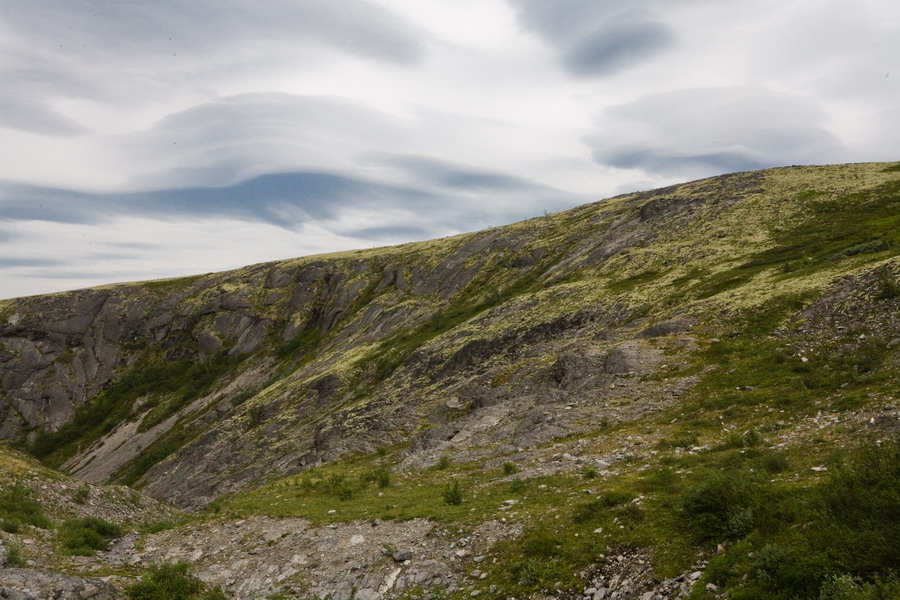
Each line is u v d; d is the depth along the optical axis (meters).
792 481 14.40
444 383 67.25
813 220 72.44
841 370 27.97
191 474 92.44
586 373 42.38
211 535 22.59
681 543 13.41
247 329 186.88
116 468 139.50
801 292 41.50
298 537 20.39
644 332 47.28
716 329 42.19
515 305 84.62
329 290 184.75
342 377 99.88
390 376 87.94
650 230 95.81
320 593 16.16
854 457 14.50
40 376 184.25
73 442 164.00
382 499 24.23
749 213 82.81
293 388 107.38
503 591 14.02
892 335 29.12
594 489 18.75
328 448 55.88
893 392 21.84
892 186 76.75
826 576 10.04
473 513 19.11
